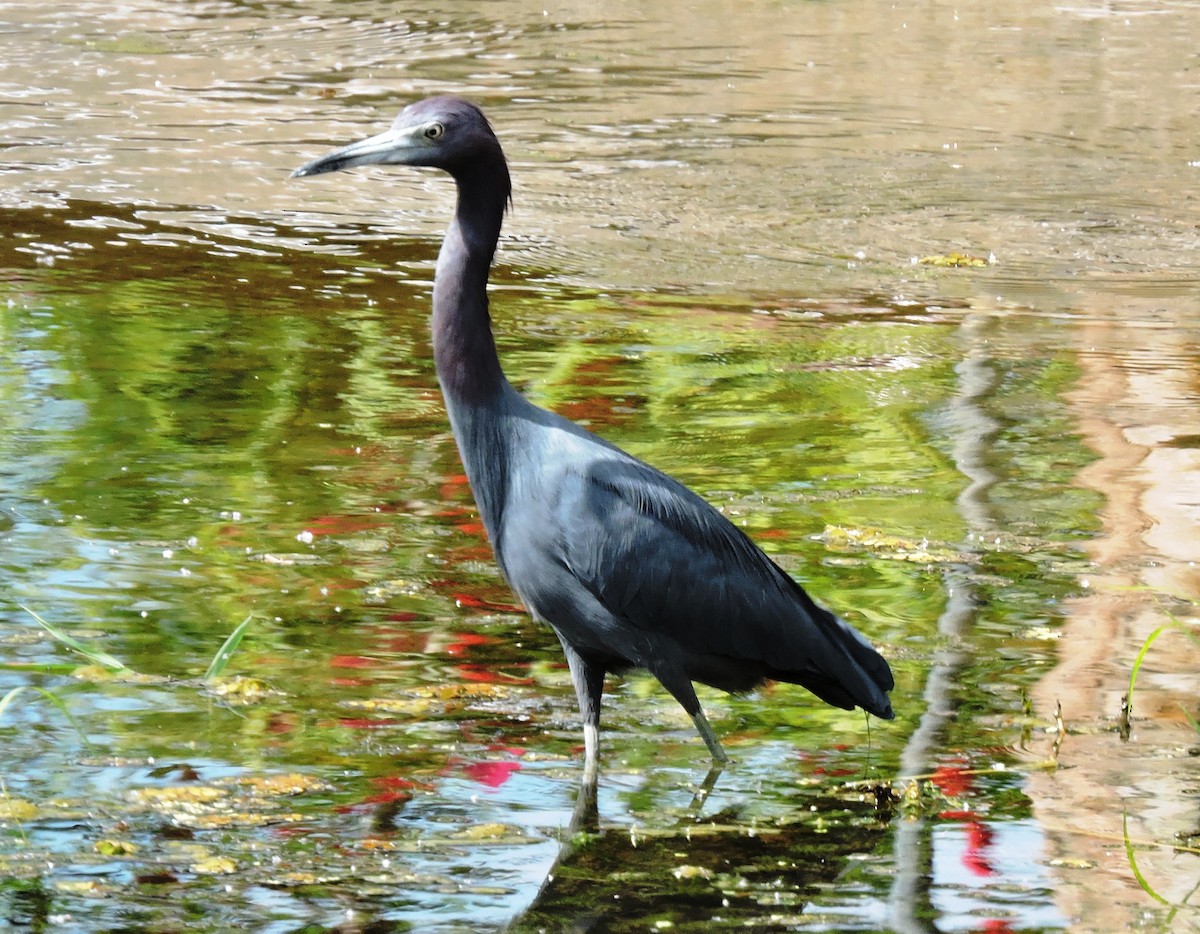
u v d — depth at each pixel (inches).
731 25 1311.5
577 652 332.5
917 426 531.8
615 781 317.7
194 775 309.0
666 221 788.0
